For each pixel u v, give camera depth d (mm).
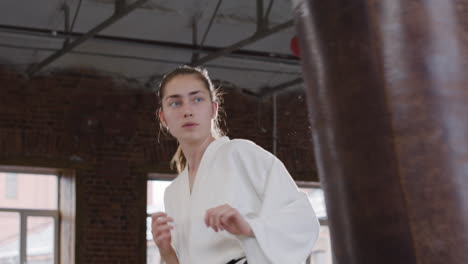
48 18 9680
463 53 838
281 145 11523
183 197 1959
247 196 1797
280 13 10070
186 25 10164
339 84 868
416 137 825
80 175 10586
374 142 841
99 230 10570
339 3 864
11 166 10398
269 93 11539
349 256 872
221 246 1823
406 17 837
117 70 10812
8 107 10312
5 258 10766
